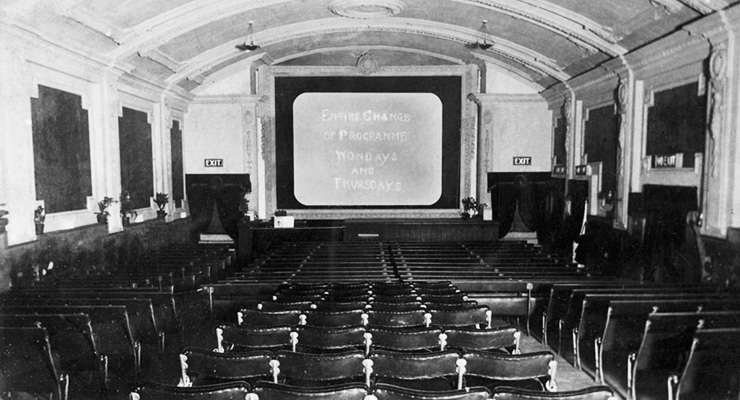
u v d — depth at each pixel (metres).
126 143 11.56
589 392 3.53
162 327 6.37
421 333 4.98
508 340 5.08
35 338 4.53
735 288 7.21
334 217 16.30
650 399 5.32
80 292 6.53
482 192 15.86
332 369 4.33
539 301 7.71
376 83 16.14
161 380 6.06
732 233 7.60
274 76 16.03
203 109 15.47
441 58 15.89
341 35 14.01
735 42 7.65
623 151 10.99
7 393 4.85
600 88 12.30
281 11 11.38
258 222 14.95
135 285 7.26
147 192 12.73
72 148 9.41
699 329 4.55
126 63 10.73
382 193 16.33
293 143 16.20
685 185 9.02
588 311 6.37
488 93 15.44
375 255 10.67
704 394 4.95
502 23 11.70
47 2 7.39
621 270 11.04
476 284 8.03
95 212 10.11
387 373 4.36
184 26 10.21
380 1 10.72
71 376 5.49
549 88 14.76
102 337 5.71
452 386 4.64
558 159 15.03
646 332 5.16
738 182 7.68
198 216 15.19
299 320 5.81
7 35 7.39
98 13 8.58
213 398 3.65
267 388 3.67
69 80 9.30
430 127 16.25
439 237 14.80
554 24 10.41
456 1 10.66
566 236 13.92
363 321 5.79
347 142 16.23
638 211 10.39
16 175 7.63
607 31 10.02
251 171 15.59
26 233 7.81
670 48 9.15
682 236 8.96
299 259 10.38
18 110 7.71
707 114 8.27
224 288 7.80
